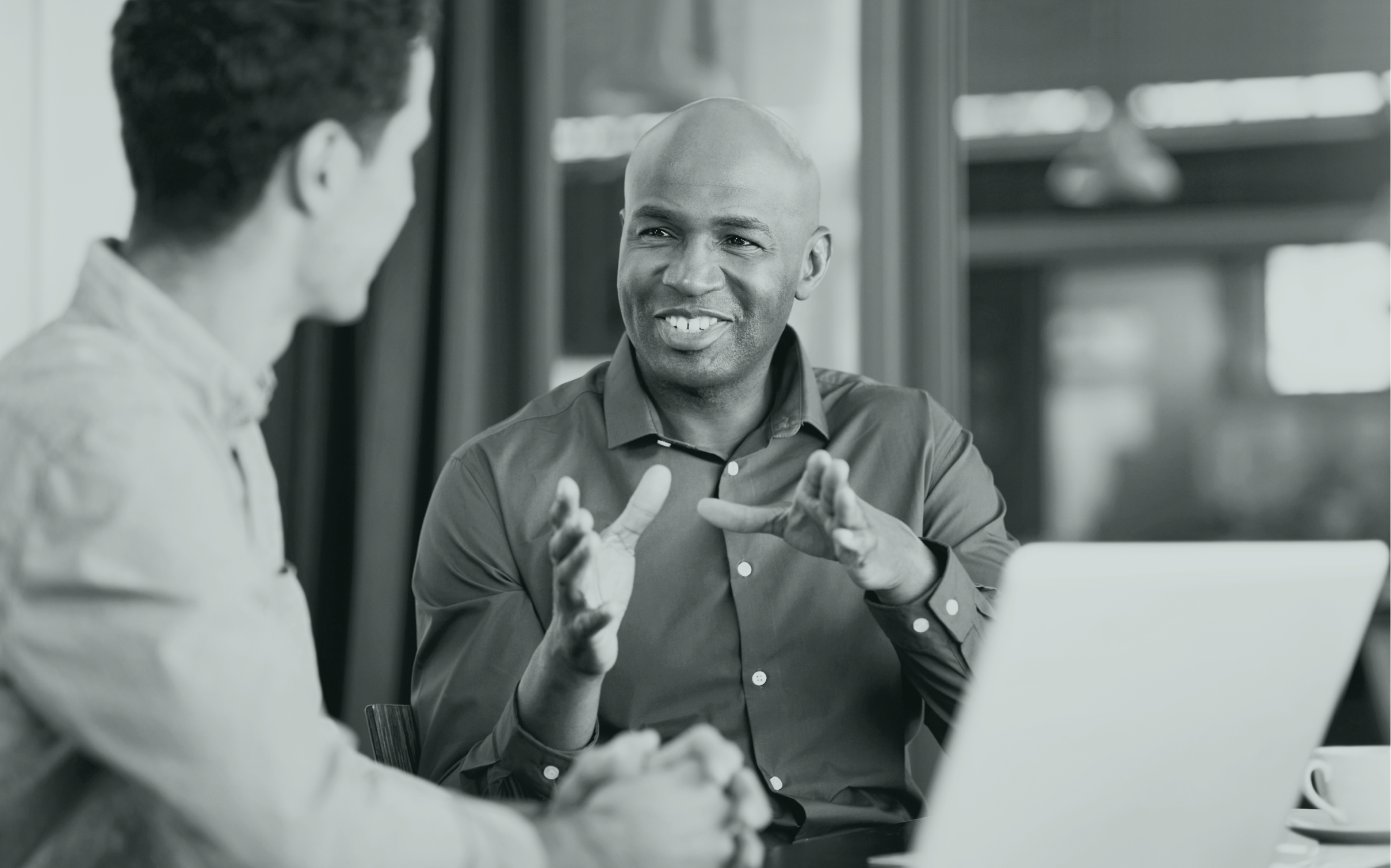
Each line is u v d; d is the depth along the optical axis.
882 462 1.60
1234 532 4.88
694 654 1.52
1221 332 5.04
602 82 3.17
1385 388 4.86
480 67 2.82
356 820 0.80
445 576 1.58
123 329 0.89
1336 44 4.73
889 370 2.88
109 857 0.86
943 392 2.88
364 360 2.79
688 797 0.85
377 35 0.91
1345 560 0.92
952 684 1.38
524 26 2.91
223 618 0.80
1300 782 1.00
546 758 1.30
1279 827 1.00
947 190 2.89
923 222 2.89
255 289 0.91
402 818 0.82
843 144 3.04
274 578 1.00
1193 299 5.08
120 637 0.78
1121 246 5.15
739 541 1.53
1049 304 5.15
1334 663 0.95
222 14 0.88
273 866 0.79
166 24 0.89
